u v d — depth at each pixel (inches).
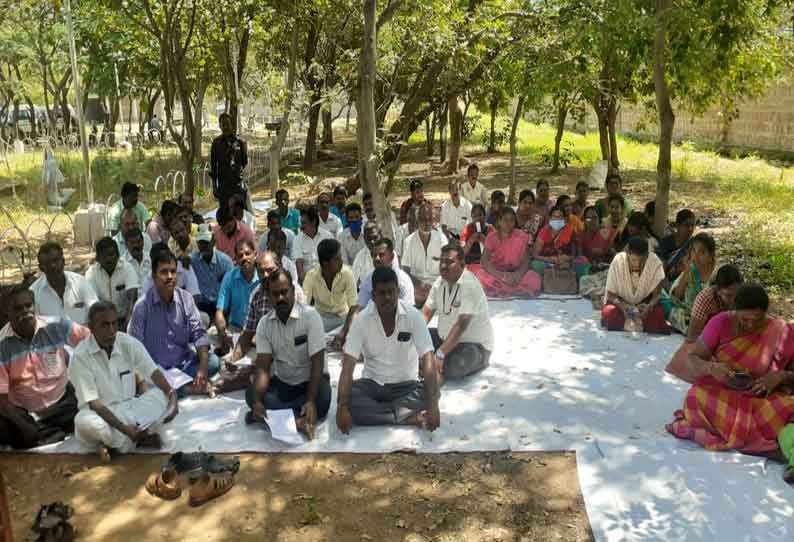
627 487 184.2
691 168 756.0
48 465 202.5
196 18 503.5
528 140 1137.4
